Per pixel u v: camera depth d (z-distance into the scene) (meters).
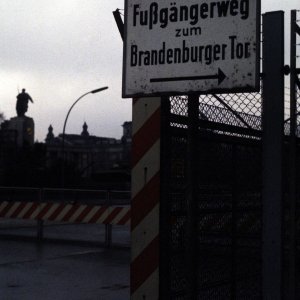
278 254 4.38
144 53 3.63
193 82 3.49
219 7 3.46
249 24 3.39
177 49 3.55
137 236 4.12
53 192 16.89
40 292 8.88
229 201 4.98
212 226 4.71
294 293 4.75
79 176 57.44
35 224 19.88
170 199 4.19
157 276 4.04
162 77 3.57
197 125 3.97
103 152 120.12
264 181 4.45
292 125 4.62
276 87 4.42
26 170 55.47
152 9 3.63
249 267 5.30
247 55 3.38
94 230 18.20
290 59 4.61
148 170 4.11
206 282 4.61
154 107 4.10
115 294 8.78
